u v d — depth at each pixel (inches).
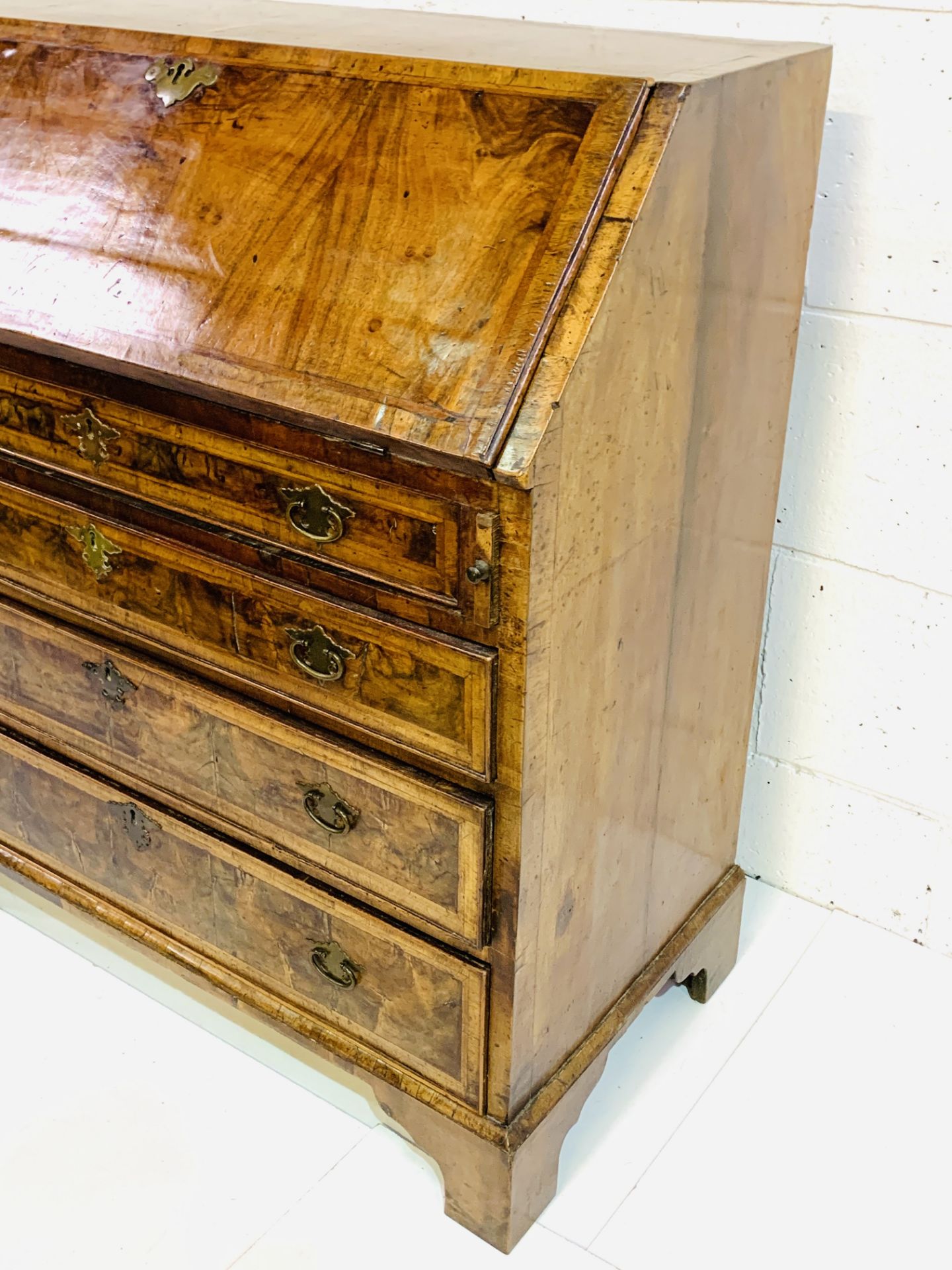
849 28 61.0
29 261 53.9
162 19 58.6
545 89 45.4
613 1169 63.6
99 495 56.0
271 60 51.3
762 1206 61.7
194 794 61.0
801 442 71.0
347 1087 67.9
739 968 76.8
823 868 81.4
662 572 54.8
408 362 44.8
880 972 76.6
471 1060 55.9
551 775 50.5
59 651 62.9
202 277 49.8
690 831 67.2
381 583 48.0
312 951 59.9
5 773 70.7
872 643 73.6
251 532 51.3
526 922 52.3
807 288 67.2
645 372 47.5
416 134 47.3
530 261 44.0
